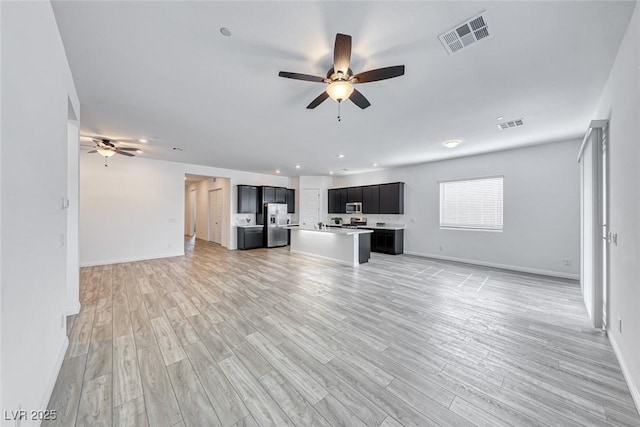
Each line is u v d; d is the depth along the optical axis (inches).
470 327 102.7
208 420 56.9
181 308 121.5
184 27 68.5
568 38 72.1
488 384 69.4
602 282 100.7
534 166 188.2
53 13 62.6
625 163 74.4
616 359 80.7
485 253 214.4
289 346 88.0
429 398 64.1
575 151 171.5
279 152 211.9
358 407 61.1
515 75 91.4
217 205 351.3
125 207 228.7
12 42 42.0
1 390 37.4
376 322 107.0
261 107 120.3
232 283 162.7
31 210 50.9
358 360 80.1
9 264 40.9
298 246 271.6
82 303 127.3
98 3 60.1
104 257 218.5
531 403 62.6
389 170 290.0
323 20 66.1
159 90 103.8
